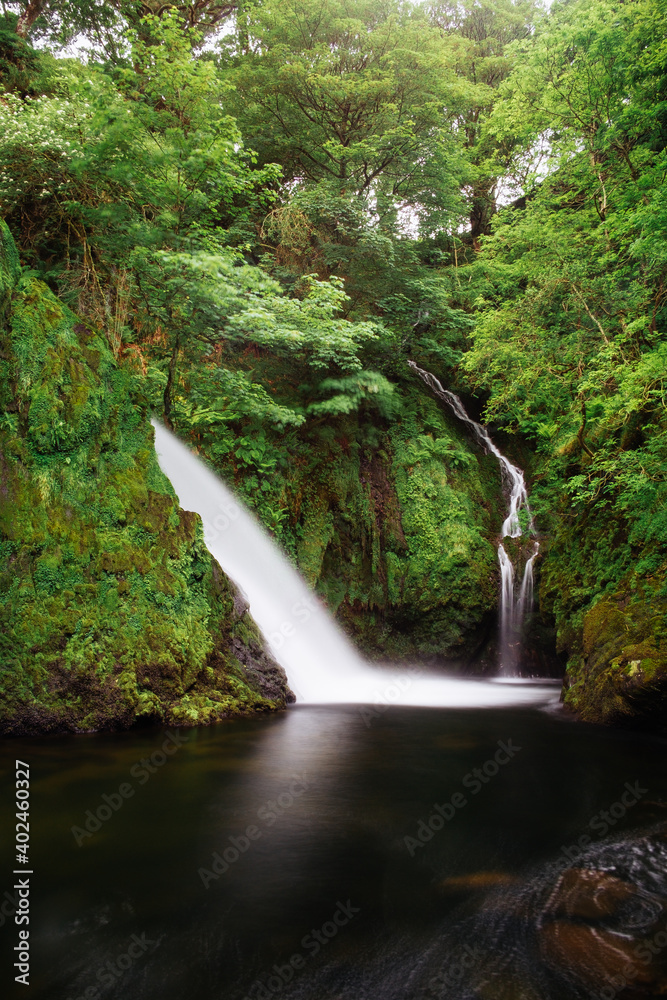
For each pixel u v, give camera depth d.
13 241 7.76
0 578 6.73
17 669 6.64
